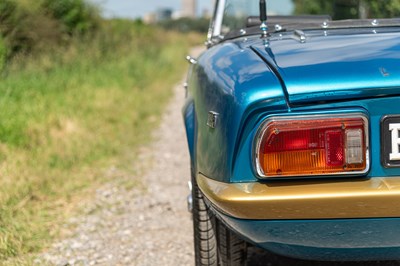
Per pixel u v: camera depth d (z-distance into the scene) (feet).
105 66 41.01
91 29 46.37
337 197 6.66
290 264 11.22
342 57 7.33
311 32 9.25
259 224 6.93
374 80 6.86
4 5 33.65
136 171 18.54
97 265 11.60
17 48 34.81
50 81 30.14
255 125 6.95
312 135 6.83
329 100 6.87
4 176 15.55
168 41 79.15
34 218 13.73
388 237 6.93
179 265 11.54
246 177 7.04
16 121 20.39
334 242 7.02
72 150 19.43
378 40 8.09
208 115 7.79
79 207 14.84
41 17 36.63
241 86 7.11
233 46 9.06
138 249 12.35
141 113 28.27
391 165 6.92
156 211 14.83
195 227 9.48
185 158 20.48
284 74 7.00
